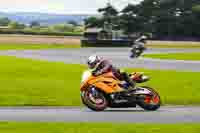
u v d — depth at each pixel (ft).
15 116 77.61
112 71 84.07
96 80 83.66
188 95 107.55
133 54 283.59
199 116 79.00
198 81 138.00
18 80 137.90
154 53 356.38
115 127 65.67
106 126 66.59
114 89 83.66
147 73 166.91
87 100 83.82
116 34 645.92
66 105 93.66
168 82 134.31
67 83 130.72
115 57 289.53
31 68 187.42
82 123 69.31
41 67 193.77
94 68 83.61
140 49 287.89
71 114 80.69
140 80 84.89
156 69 189.37
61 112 83.25
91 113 81.97
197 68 196.75
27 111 84.23
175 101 99.40
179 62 241.76
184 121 72.74
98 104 84.12
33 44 627.05
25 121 71.67
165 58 283.18
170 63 232.53
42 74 161.38
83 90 84.17
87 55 312.91
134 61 248.73
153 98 85.05
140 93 84.48
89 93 83.82
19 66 198.08
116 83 83.76
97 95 83.82
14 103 94.63
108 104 84.23
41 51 381.19
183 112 83.66
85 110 86.12
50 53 343.05
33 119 74.13
